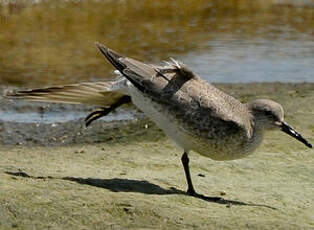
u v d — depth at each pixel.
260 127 12.66
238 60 22.91
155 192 12.14
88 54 23.44
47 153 15.31
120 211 10.88
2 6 28.47
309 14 29.52
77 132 17.44
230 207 11.74
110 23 27.33
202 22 28.00
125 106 19.23
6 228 10.29
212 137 12.23
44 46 24.05
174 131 12.48
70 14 28.47
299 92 19.94
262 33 26.34
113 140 16.73
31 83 20.48
